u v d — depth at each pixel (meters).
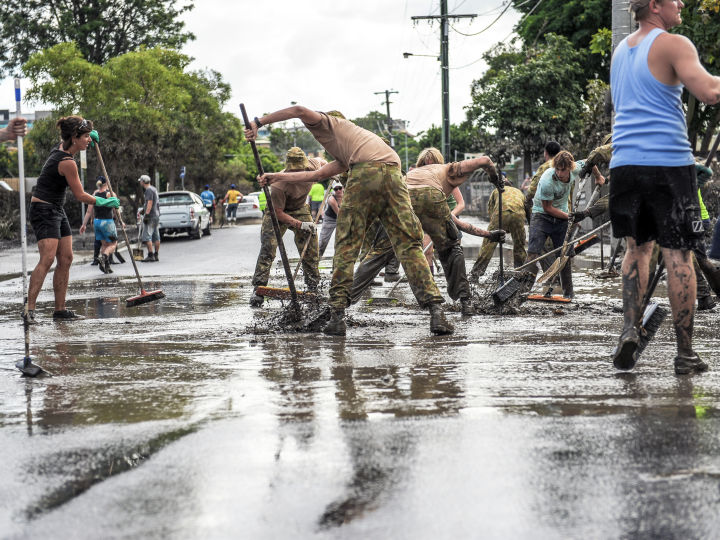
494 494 2.98
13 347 6.80
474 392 4.55
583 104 37.03
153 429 3.99
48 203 8.80
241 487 3.13
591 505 2.86
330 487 3.09
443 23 38.44
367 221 7.02
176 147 50.19
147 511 2.92
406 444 3.59
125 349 6.54
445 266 8.46
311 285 10.45
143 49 45.50
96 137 9.08
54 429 4.07
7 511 2.98
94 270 17.31
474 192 57.78
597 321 7.73
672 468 3.20
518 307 8.46
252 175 95.19
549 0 37.06
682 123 4.95
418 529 2.70
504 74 38.62
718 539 2.58
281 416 4.14
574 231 9.92
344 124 7.01
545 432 3.71
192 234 29.52
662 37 4.91
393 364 5.50
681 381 4.75
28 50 54.03
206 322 8.25
